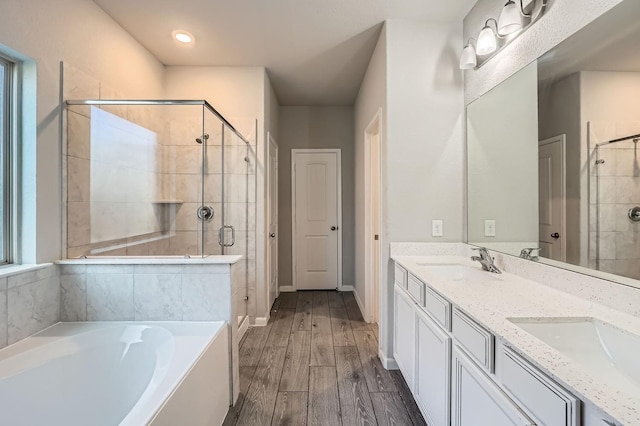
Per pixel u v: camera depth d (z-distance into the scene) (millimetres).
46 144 1648
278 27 2289
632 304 1009
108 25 2141
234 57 2764
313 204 4094
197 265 1770
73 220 1824
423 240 2162
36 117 1585
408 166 2156
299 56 2730
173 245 2521
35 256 1598
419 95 2156
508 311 1077
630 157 999
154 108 2324
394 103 2150
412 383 1744
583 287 1200
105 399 1528
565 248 1291
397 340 2057
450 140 2166
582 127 1194
